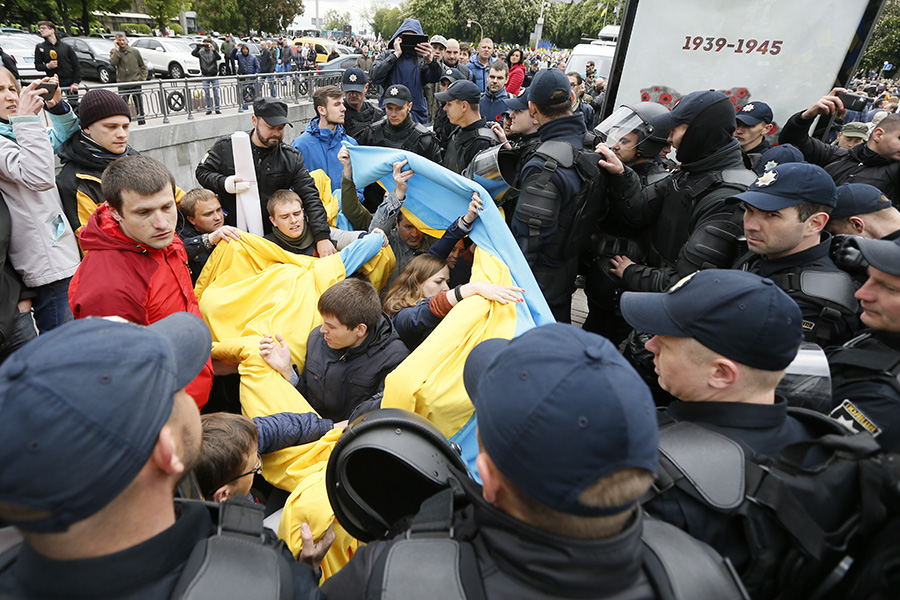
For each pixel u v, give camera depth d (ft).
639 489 2.31
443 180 8.23
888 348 4.62
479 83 25.29
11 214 8.21
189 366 2.88
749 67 12.18
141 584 2.31
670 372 3.89
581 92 21.04
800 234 5.85
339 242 10.09
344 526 3.98
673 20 12.35
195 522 2.65
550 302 8.73
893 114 10.79
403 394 5.75
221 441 4.74
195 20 139.54
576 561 2.31
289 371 6.98
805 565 2.95
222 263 8.57
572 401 2.28
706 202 7.38
